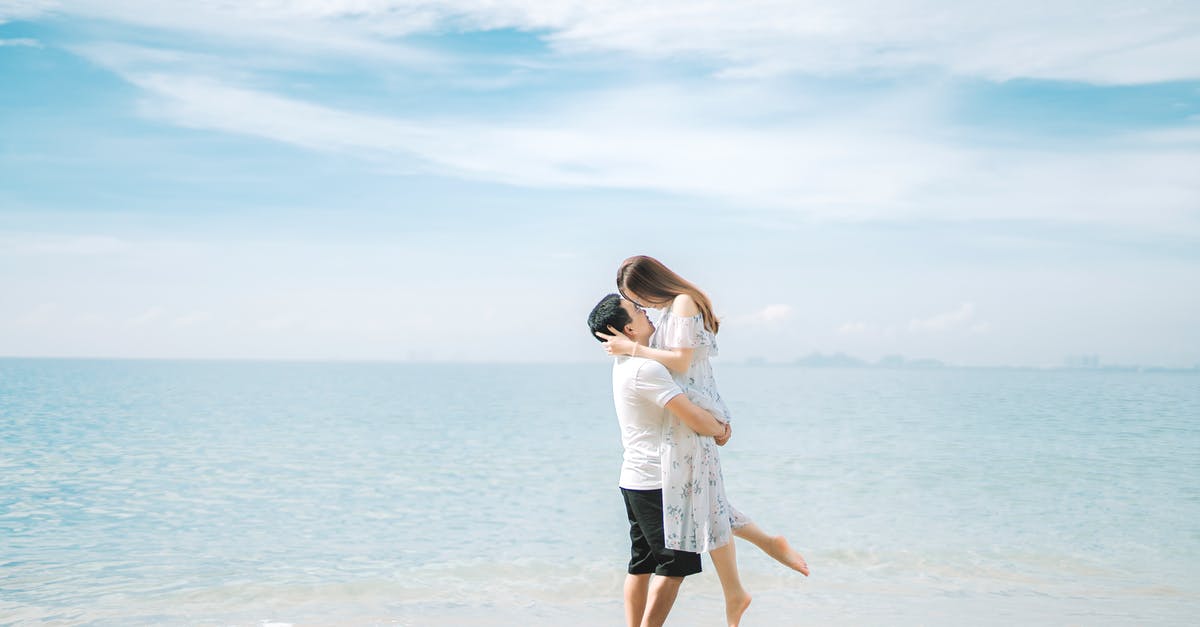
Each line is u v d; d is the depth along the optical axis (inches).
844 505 399.5
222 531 335.6
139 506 394.3
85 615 209.5
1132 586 244.1
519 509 397.4
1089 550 296.8
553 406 1405.0
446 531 339.9
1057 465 540.7
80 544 306.7
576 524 357.7
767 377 4665.4
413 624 200.1
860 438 738.8
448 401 1565.0
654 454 152.2
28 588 240.2
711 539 152.9
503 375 4933.6
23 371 3629.4
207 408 1205.7
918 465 547.2
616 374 156.8
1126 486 457.1
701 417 148.1
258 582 249.1
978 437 735.7
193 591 237.1
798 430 832.9
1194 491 439.5
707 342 153.1
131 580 250.8
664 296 153.1
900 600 224.4
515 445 718.5
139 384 2182.6
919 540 313.9
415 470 545.6
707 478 151.6
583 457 625.3
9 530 332.8
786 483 472.7
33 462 550.3
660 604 150.3
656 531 151.7
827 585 243.1
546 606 221.3
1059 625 199.6
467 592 238.2
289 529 341.7
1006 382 3233.3
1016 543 309.9
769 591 234.2
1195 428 798.5
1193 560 282.5
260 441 723.4
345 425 931.3
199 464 558.3
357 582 249.8
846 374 6215.6
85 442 680.4
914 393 1925.4
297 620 203.8
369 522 359.9
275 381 2864.2
